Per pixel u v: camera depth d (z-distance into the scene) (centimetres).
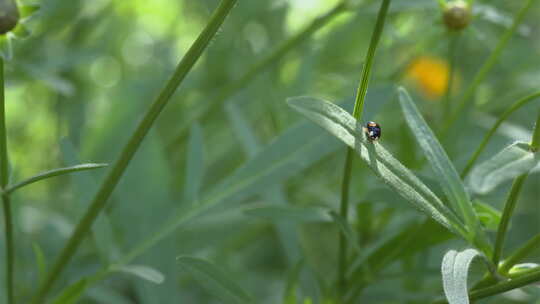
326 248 56
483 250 42
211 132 84
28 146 86
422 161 55
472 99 59
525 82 78
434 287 57
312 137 51
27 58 74
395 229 57
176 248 57
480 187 40
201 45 42
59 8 77
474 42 78
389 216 57
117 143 60
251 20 86
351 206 63
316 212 48
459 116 59
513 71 79
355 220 59
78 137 78
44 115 86
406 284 56
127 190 58
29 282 61
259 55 82
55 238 66
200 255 65
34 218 69
